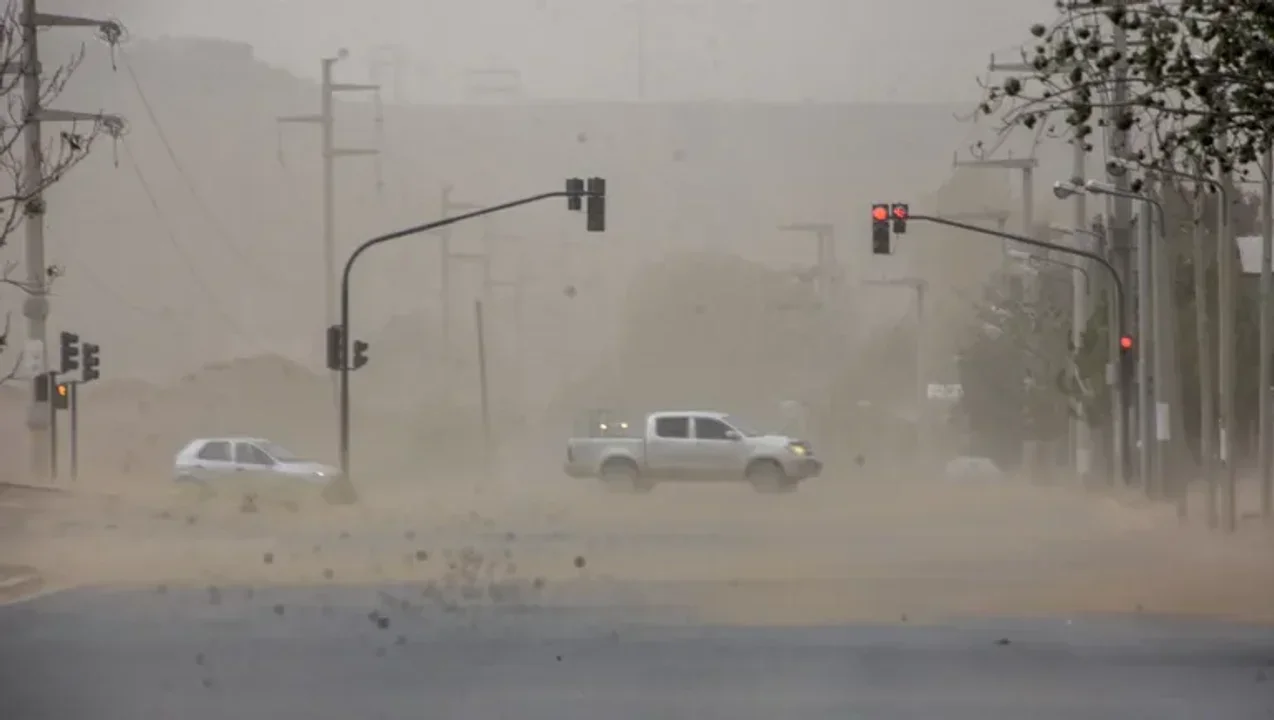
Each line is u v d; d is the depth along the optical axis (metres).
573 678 63.12
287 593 96.50
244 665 66.75
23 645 73.50
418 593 96.25
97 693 59.34
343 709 55.72
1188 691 60.44
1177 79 81.38
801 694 59.31
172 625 80.88
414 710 55.53
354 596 94.69
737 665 66.75
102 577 106.31
